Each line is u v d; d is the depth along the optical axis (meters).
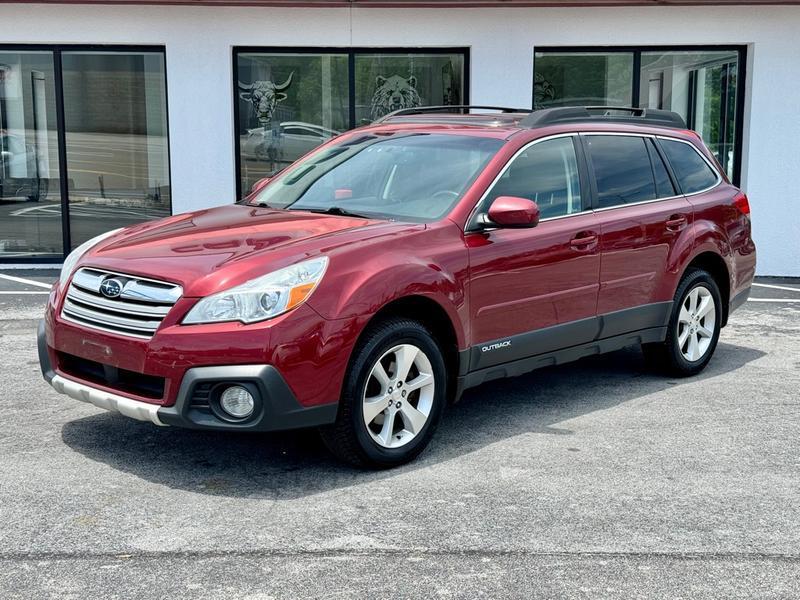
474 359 4.83
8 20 10.20
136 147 10.78
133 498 4.07
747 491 4.28
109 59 10.57
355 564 3.46
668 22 10.43
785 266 10.79
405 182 5.16
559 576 3.39
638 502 4.12
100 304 4.30
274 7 10.29
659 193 6.08
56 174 10.85
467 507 4.02
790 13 10.37
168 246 4.48
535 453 4.76
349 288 4.19
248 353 3.95
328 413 4.16
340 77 10.78
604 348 5.69
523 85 10.57
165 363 4.01
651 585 3.34
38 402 5.49
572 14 10.43
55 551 3.53
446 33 10.44
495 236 4.91
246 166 10.82
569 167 5.49
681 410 5.59
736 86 10.78
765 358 6.99
